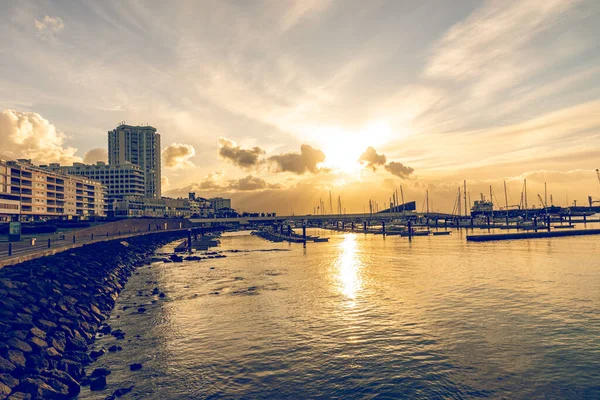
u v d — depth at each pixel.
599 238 147.88
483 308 42.81
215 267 79.56
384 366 28.11
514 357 29.44
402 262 84.88
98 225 122.31
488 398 23.77
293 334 35.06
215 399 23.67
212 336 34.66
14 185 131.88
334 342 32.97
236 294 52.00
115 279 58.66
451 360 28.98
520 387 24.98
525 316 39.50
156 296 50.97
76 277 47.62
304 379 26.27
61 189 163.88
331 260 91.38
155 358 29.64
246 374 27.00
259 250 121.62
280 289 55.38
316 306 45.06
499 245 122.81
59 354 27.39
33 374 23.30
